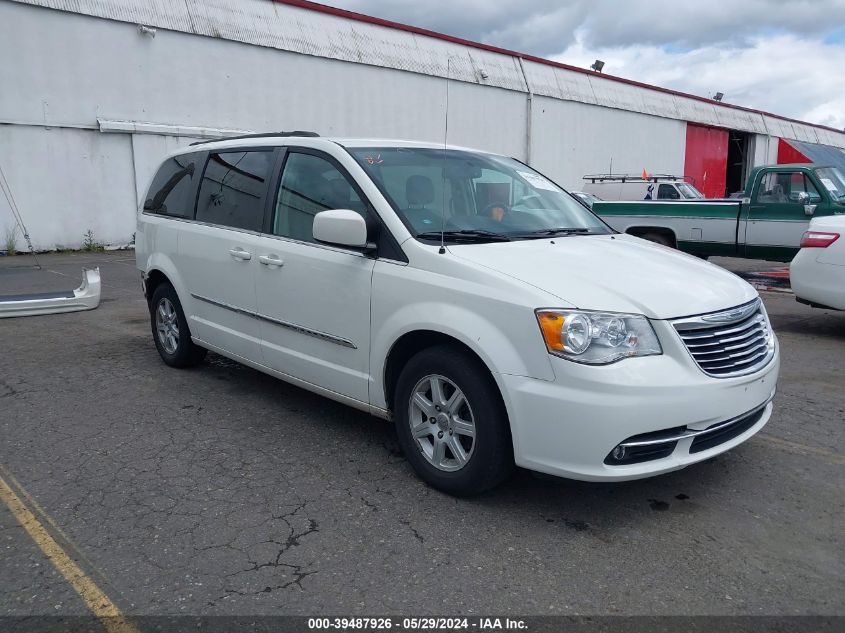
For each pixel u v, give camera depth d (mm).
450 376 3617
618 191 18578
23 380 5777
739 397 3502
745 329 3697
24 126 15273
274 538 3334
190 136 17672
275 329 4727
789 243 10758
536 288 3385
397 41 21969
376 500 3727
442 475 3748
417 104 22453
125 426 4758
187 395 5418
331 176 4430
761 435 4727
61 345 6984
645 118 31203
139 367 6188
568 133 27781
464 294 3543
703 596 2922
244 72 18453
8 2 14703
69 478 3957
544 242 4129
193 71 17562
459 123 23750
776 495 3842
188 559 3145
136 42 16578
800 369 6492
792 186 10734
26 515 3535
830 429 4852
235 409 5113
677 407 3258
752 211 11039
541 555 3219
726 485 3957
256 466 4141
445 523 3494
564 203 5059
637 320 3330
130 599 2852
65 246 16250
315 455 4305
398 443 4508
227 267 5074
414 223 3996
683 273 3859
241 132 18594
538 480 3979
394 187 4207
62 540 3301
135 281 11695
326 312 4277
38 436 4570
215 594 2889
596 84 28969
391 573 3059
